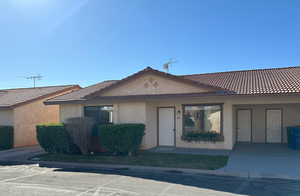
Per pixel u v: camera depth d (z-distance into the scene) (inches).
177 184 300.2
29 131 709.9
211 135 530.3
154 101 567.5
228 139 520.4
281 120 631.8
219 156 452.4
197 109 547.5
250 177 333.1
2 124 693.9
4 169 412.5
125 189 280.2
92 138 532.7
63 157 493.4
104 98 564.7
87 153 515.2
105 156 482.6
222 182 308.2
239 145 597.0
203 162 404.2
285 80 534.9
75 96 655.1
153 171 376.5
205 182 308.7
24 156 537.0
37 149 634.2
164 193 264.4
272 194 259.4
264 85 515.2
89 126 518.3
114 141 481.7
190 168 370.0
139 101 547.2
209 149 531.8
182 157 448.1
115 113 571.5
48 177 346.0
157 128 585.6
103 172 376.2
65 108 639.1
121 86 569.3
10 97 777.6
